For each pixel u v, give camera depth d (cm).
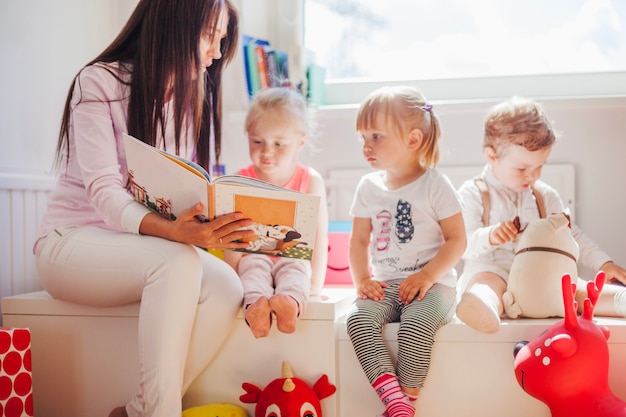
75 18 169
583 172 170
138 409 109
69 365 127
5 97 143
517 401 116
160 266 109
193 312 112
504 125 139
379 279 133
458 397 118
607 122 169
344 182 181
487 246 135
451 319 123
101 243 116
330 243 163
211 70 140
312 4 200
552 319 123
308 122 150
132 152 109
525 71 186
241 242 112
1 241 140
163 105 125
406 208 132
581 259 144
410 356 114
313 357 120
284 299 117
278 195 105
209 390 124
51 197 128
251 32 193
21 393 110
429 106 133
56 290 122
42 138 156
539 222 128
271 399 113
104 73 122
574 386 102
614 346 114
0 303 140
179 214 112
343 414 121
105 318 125
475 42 190
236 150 188
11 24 146
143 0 127
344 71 199
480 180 148
